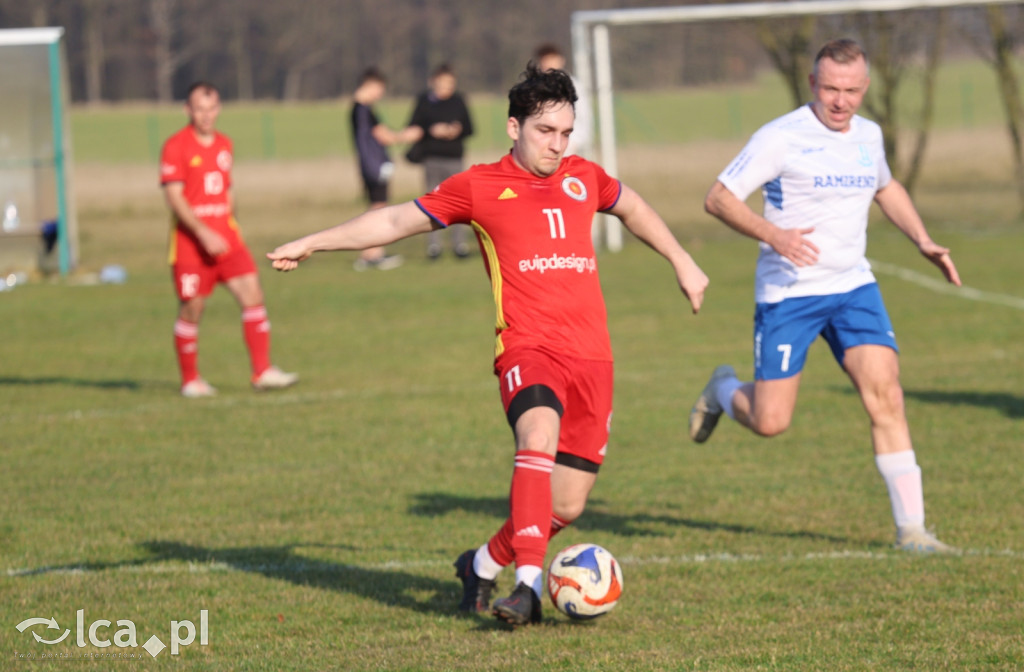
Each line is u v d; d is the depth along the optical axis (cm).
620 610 1727
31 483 2541
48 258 6662
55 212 6650
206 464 2709
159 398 3512
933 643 1552
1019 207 7894
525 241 1642
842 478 2533
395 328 4784
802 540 2094
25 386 3709
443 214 1650
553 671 1460
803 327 2064
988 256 6341
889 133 7594
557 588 1641
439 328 4759
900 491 2047
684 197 9100
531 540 1530
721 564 1955
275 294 5809
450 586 1866
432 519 2262
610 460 2738
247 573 1923
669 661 1488
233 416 3241
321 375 3862
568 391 1639
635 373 3756
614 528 2195
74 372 3966
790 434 2955
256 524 2227
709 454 2775
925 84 7662
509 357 1628
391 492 2469
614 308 5091
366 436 2994
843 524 2200
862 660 1488
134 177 13288
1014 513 2209
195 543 2106
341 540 2127
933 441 2800
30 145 6575
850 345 2062
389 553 2039
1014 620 1639
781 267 2058
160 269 6975
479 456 2789
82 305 5547
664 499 2400
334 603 1775
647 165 9094
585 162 1725
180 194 3381
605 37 6925
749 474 2589
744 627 1638
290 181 13075
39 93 6544
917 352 3969
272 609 1745
